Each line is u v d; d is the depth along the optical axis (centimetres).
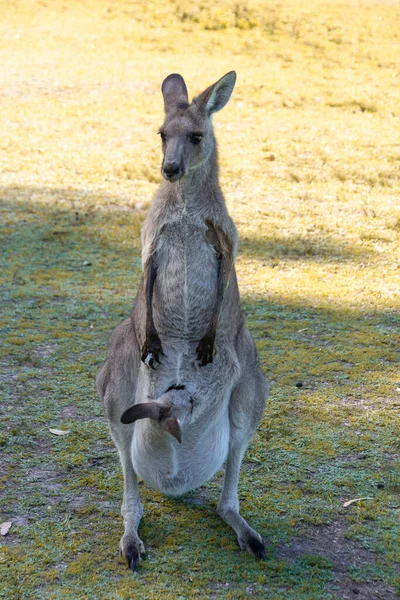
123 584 427
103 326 824
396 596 426
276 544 472
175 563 448
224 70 2094
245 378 480
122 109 1780
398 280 995
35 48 2273
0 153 1475
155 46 2317
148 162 1455
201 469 466
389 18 2633
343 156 1522
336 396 677
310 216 1224
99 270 998
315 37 2423
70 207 1230
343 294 942
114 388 481
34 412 630
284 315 873
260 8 2656
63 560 447
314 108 1838
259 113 1783
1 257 1026
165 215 461
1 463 551
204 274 460
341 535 483
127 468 482
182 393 443
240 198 1290
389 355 764
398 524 496
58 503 506
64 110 1759
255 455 577
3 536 467
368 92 1964
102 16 2603
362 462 571
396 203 1295
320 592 427
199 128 461
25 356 738
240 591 423
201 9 2619
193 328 464
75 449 576
